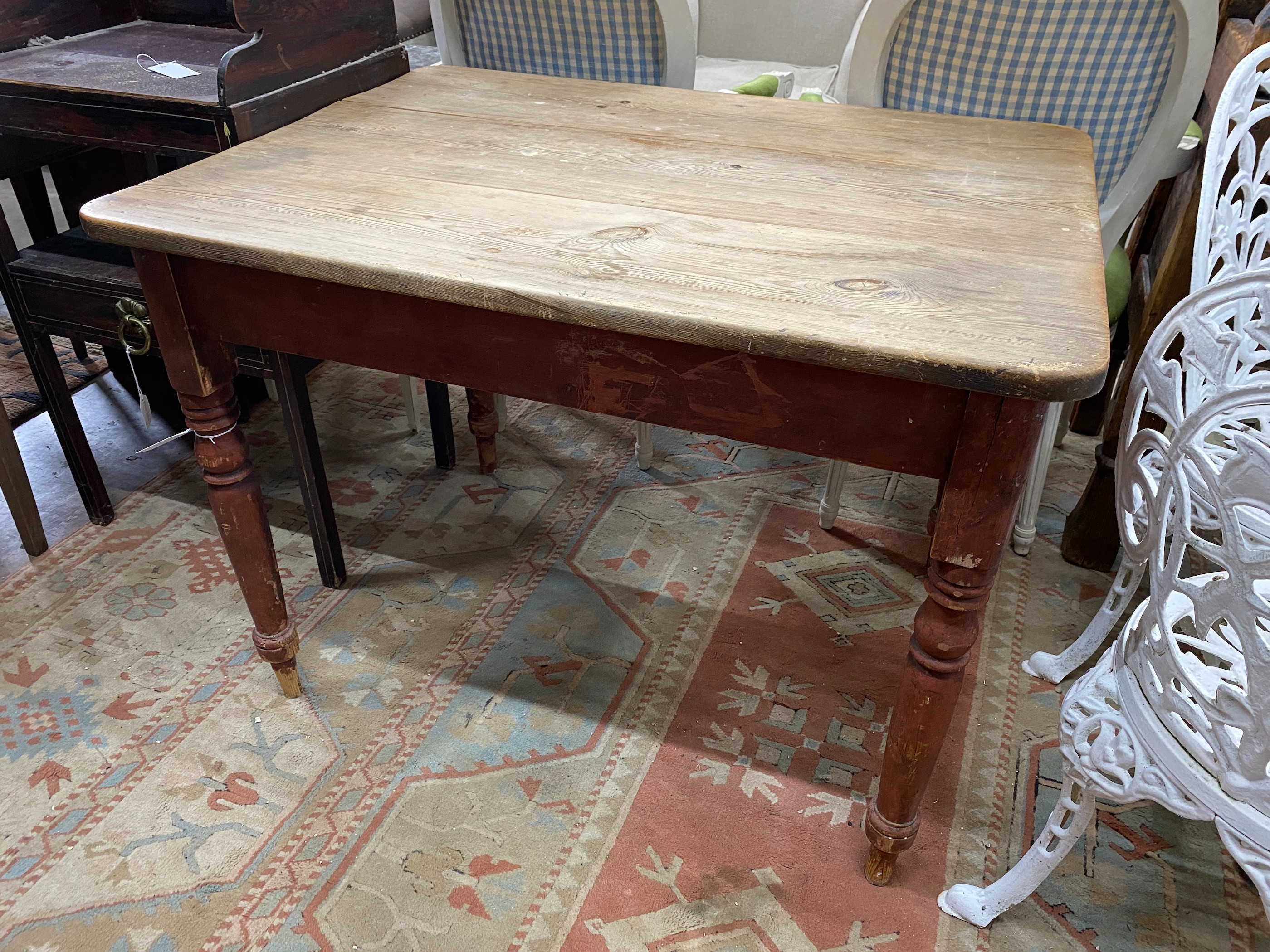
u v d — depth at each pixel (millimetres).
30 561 1876
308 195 1221
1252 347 1255
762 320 924
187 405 1300
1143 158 1575
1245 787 889
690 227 1136
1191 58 1439
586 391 1085
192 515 2012
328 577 1807
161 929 1247
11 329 2652
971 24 1528
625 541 1962
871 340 891
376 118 1518
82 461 1886
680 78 1836
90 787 1432
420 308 1101
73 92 1454
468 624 1745
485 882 1310
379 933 1246
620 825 1392
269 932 1245
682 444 2291
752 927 1263
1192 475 1249
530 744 1514
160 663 1651
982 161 1345
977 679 1650
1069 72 1532
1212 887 1328
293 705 1576
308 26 1502
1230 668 1335
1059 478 2172
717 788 1450
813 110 1562
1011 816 1416
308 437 1638
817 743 1528
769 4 3082
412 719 1555
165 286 1195
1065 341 893
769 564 1907
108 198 1204
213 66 1591
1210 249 1263
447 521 2012
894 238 1106
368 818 1395
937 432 954
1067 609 1802
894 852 1264
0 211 1631
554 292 974
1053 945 1249
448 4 1858
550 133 1455
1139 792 1004
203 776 1453
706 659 1681
